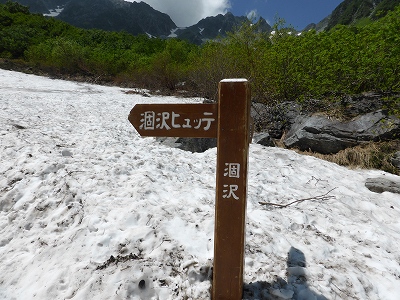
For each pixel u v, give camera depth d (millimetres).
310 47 9094
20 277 2992
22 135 6074
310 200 4883
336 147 7336
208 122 2498
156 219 3512
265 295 2719
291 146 7945
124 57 27359
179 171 5387
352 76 8000
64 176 4391
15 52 27094
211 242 3334
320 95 8539
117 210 3701
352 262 3344
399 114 7051
